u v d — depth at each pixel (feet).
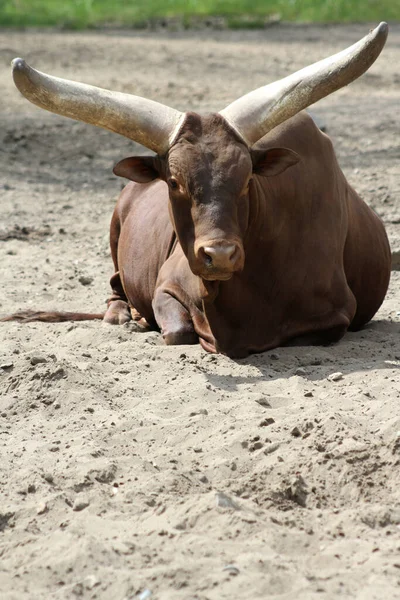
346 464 57.67
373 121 198.29
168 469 59.06
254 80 247.70
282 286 82.17
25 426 67.26
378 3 388.98
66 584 47.60
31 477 58.39
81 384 72.74
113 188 163.84
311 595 44.73
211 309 81.15
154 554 49.62
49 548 50.31
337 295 84.23
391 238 119.14
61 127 204.13
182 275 86.63
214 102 218.59
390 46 299.38
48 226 139.74
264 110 75.72
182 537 50.90
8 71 263.70
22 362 76.18
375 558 48.39
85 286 112.88
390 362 76.95
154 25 365.61
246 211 74.28
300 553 49.96
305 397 69.10
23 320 95.71
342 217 86.38
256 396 69.31
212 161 71.97
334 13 377.50
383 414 64.39
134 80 246.47
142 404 69.51
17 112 217.77
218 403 68.90
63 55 286.66
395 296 103.86
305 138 84.07
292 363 78.64
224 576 46.47
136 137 75.77
